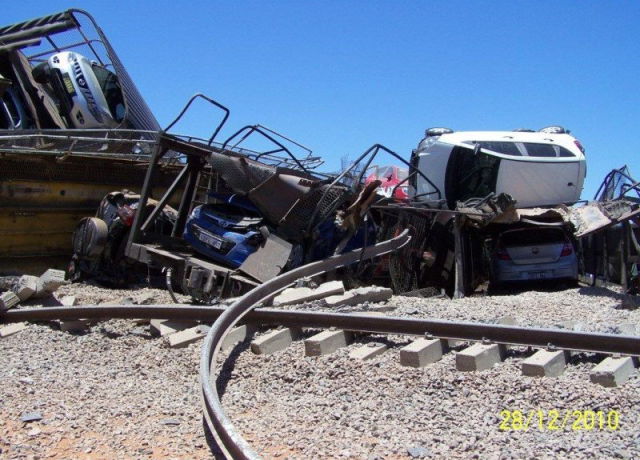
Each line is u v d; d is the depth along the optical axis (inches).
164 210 527.2
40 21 617.0
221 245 426.3
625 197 574.2
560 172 658.2
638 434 189.9
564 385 228.8
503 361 262.7
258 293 342.0
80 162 532.1
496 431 200.8
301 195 430.3
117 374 274.8
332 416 218.1
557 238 620.7
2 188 482.3
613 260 579.5
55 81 597.0
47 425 212.4
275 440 197.2
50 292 393.1
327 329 302.4
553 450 182.2
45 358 296.2
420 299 414.0
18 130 516.1
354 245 498.6
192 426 211.2
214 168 439.5
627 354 246.7
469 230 618.5
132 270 516.4
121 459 186.5
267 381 258.8
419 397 233.0
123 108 606.9
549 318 368.5
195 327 324.8
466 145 668.1
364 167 455.8
